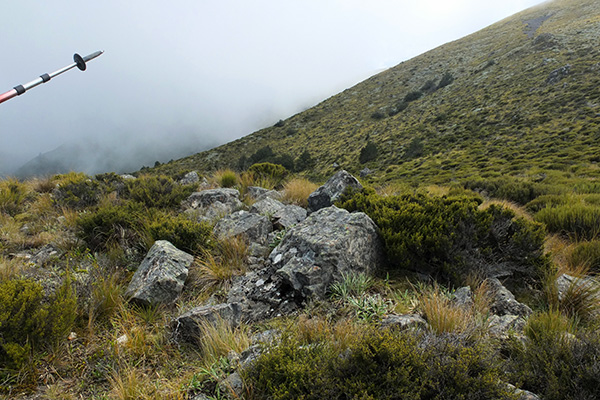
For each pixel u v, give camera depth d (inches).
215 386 103.4
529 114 2042.3
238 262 188.2
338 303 147.0
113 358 119.0
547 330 114.0
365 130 3292.3
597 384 87.2
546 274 163.8
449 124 2492.6
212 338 124.5
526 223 187.9
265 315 147.7
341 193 258.2
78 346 126.8
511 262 174.6
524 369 98.7
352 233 171.2
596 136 1416.1
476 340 105.7
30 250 209.6
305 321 130.0
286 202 322.7
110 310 146.3
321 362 93.0
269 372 93.6
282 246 184.4
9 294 120.8
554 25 4232.3
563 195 456.8
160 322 144.3
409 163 1959.9
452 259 167.6
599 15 3821.4
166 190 315.9
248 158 3280.0
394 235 179.3
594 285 159.0
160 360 122.6
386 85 4697.3
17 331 115.3
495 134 1979.6
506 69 3112.7
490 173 1242.6
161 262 166.1
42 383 109.5
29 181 381.1
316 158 2987.2
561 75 2319.1
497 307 145.5
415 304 140.6
